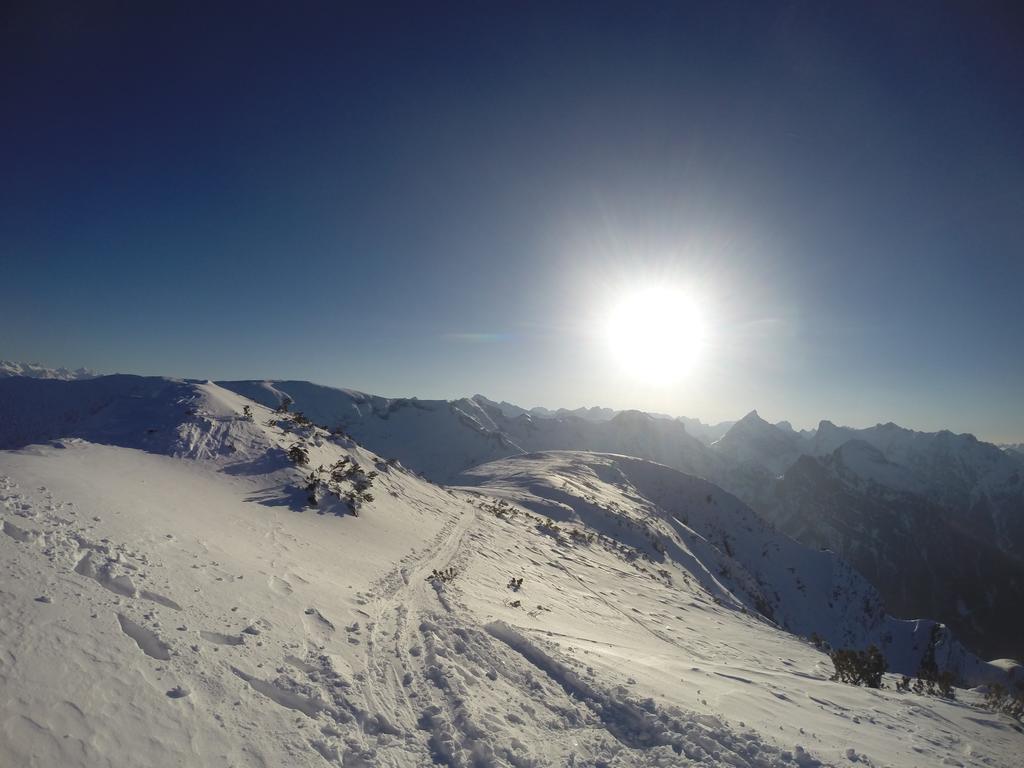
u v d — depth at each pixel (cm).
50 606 530
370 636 809
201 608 665
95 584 611
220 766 424
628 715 663
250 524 1270
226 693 514
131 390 2422
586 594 2088
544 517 4353
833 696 1018
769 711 794
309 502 1698
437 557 1736
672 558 5100
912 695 1215
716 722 654
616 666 888
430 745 535
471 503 3647
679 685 845
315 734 501
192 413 2011
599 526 4953
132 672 488
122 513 890
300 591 887
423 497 2897
